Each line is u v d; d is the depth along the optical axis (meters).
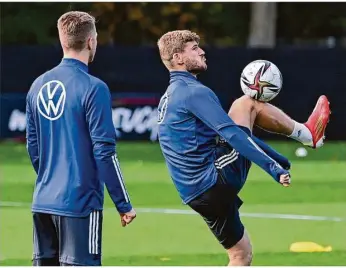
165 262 16.66
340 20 60.91
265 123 13.77
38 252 12.29
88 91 11.72
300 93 38.97
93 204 11.84
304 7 60.59
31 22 57.31
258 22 53.12
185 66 13.28
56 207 11.84
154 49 38.41
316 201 23.98
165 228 20.05
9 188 26.14
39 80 12.14
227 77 38.81
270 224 20.50
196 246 18.14
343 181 27.92
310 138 14.17
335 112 38.97
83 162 11.77
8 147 36.56
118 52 38.34
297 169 30.81
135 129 38.06
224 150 13.17
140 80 38.38
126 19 58.28
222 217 13.22
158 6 58.53
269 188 26.05
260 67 13.54
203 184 13.03
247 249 13.59
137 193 25.20
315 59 38.91
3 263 16.53
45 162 12.07
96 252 11.90
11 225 20.34
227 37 60.41
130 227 20.16
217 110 12.77
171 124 13.10
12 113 38.16
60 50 38.50
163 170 30.11
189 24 59.53
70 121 11.78
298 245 18.09
